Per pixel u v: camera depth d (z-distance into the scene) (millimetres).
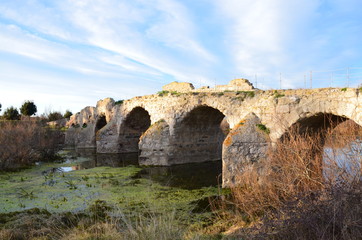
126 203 8961
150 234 4664
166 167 16094
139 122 24234
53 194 10195
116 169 15789
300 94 10500
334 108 9422
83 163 18406
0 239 5855
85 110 31391
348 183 4289
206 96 14781
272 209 5652
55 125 34781
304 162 5750
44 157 19844
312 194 4535
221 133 19234
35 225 6863
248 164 10969
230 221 6832
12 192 10508
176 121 16609
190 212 8078
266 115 11461
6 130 17750
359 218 3623
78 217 7508
